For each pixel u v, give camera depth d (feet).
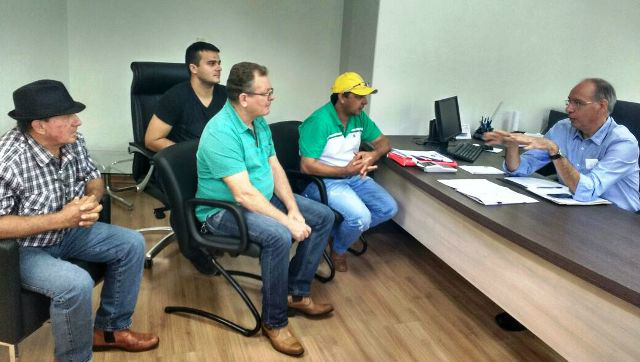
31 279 5.14
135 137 9.42
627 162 6.86
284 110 13.39
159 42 12.37
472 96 11.18
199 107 8.84
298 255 7.25
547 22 11.05
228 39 12.62
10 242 4.84
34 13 10.03
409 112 10.89
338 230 8.39
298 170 8.56
